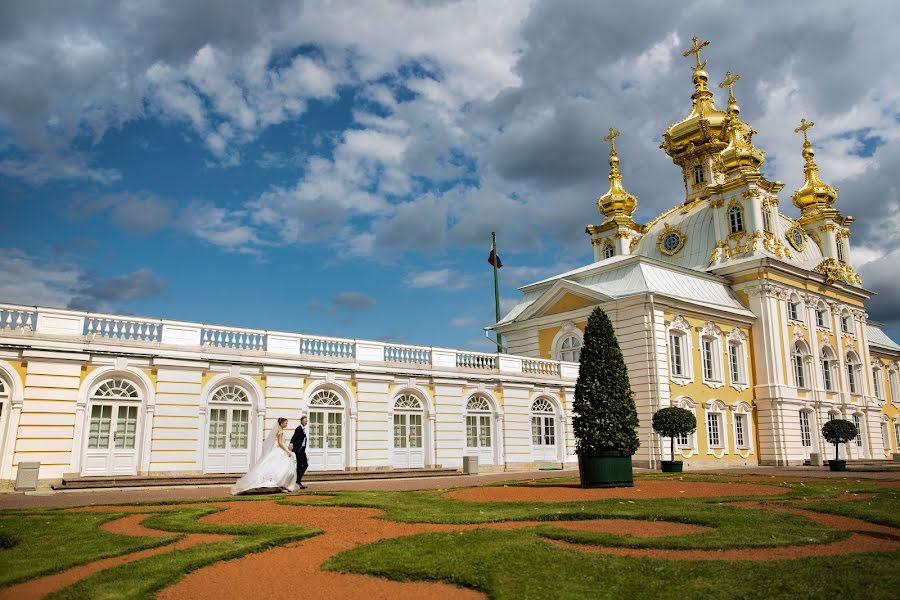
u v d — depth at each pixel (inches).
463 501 617.3
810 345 1798.7
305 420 781.3
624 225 2151.8
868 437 1943.9
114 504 595.5
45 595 301.9
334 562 354.0
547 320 1648.6
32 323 837.2
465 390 1208.8
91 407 853.8
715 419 1568.7
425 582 324.2
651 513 517.3
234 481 879.7
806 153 2212.1
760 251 1734.7
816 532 432.8
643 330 1440.7
